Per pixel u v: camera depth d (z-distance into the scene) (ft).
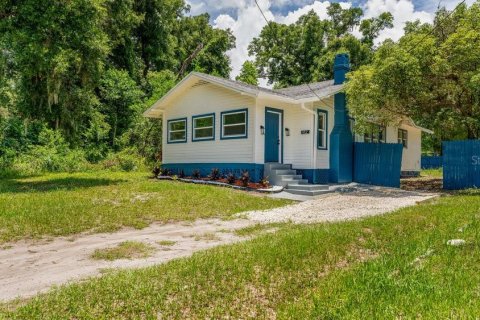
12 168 62.85
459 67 44.86
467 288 11.70
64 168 68.44
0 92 50.39
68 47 44.65
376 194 42.98
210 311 10.82
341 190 45.78
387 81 44.80
